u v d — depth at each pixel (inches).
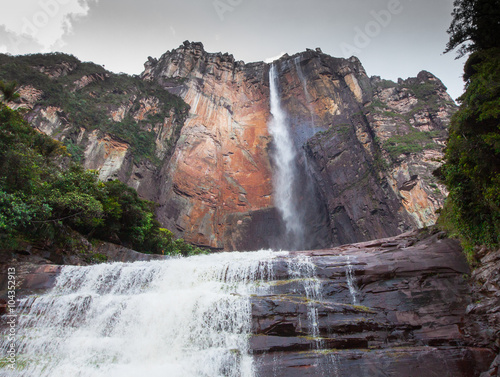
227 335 414.6
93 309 488.1
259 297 452.8
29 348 422.9
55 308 495.2
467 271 473.4
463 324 412.8
